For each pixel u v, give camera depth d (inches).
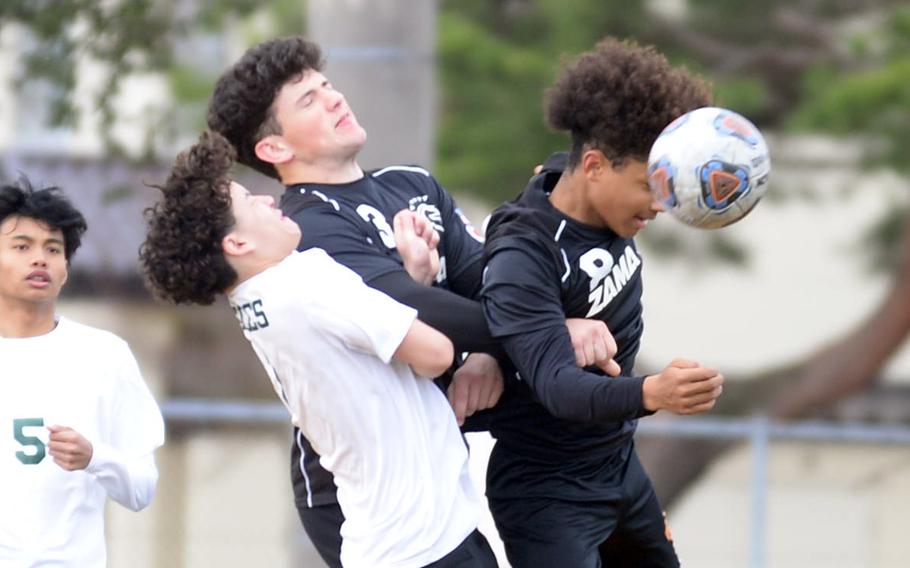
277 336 563.8
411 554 564.1
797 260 1914.4
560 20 1467.8
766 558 1086.4
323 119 613.3
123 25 1221.7
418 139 957.2
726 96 1459.2
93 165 1936.5
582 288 583.8
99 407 725.3
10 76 1288.1
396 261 601.9
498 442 631.8
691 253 1565.0
